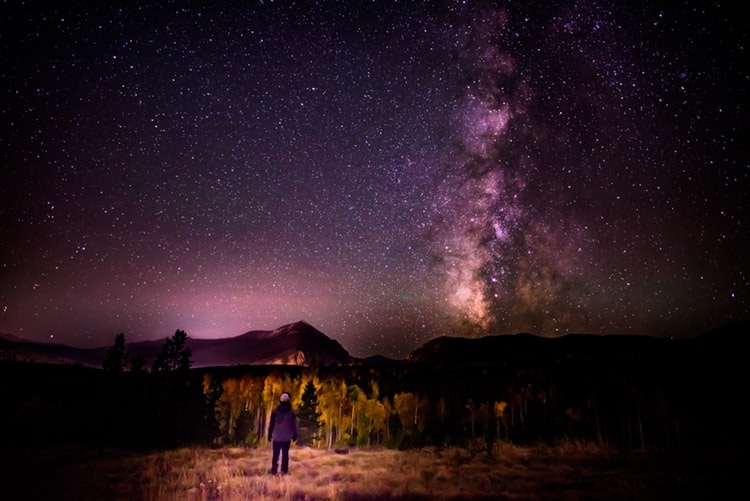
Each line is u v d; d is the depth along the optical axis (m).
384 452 13.43
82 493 8.05
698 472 9.45
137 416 13.88
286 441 10.20
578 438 13.91
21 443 12.51
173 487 8.71
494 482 9.41
